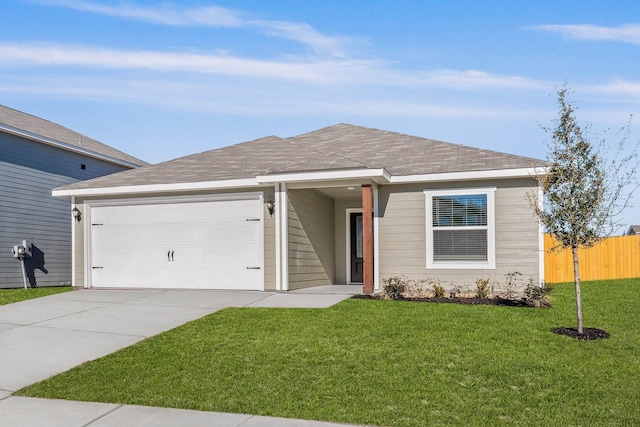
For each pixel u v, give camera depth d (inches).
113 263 567.5
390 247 525.0
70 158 778.2
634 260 716.7
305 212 554.3
